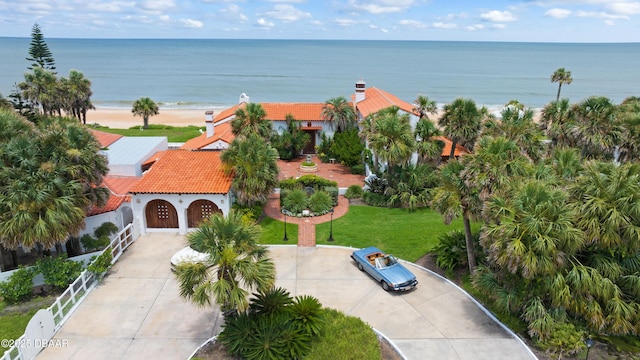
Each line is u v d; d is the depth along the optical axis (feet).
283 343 50.42
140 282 70.13
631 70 576.20
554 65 647.56
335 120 144.15
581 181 56.75
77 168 67.77
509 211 54.65
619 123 98.27
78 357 52.54
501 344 56.13
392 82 437.58
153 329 58.29
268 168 90.48
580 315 55.47
